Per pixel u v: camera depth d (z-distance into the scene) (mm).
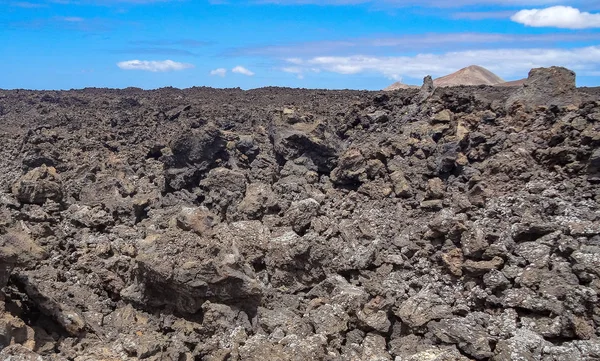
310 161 20297
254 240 14008
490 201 14367
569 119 16406
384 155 18406
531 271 11227
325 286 12945
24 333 9609
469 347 10203
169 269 11445
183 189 18562
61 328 10570
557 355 9352
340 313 11414
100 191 18672
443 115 19797
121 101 37625
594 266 10453
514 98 19578
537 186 14375
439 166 17125
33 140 21906
